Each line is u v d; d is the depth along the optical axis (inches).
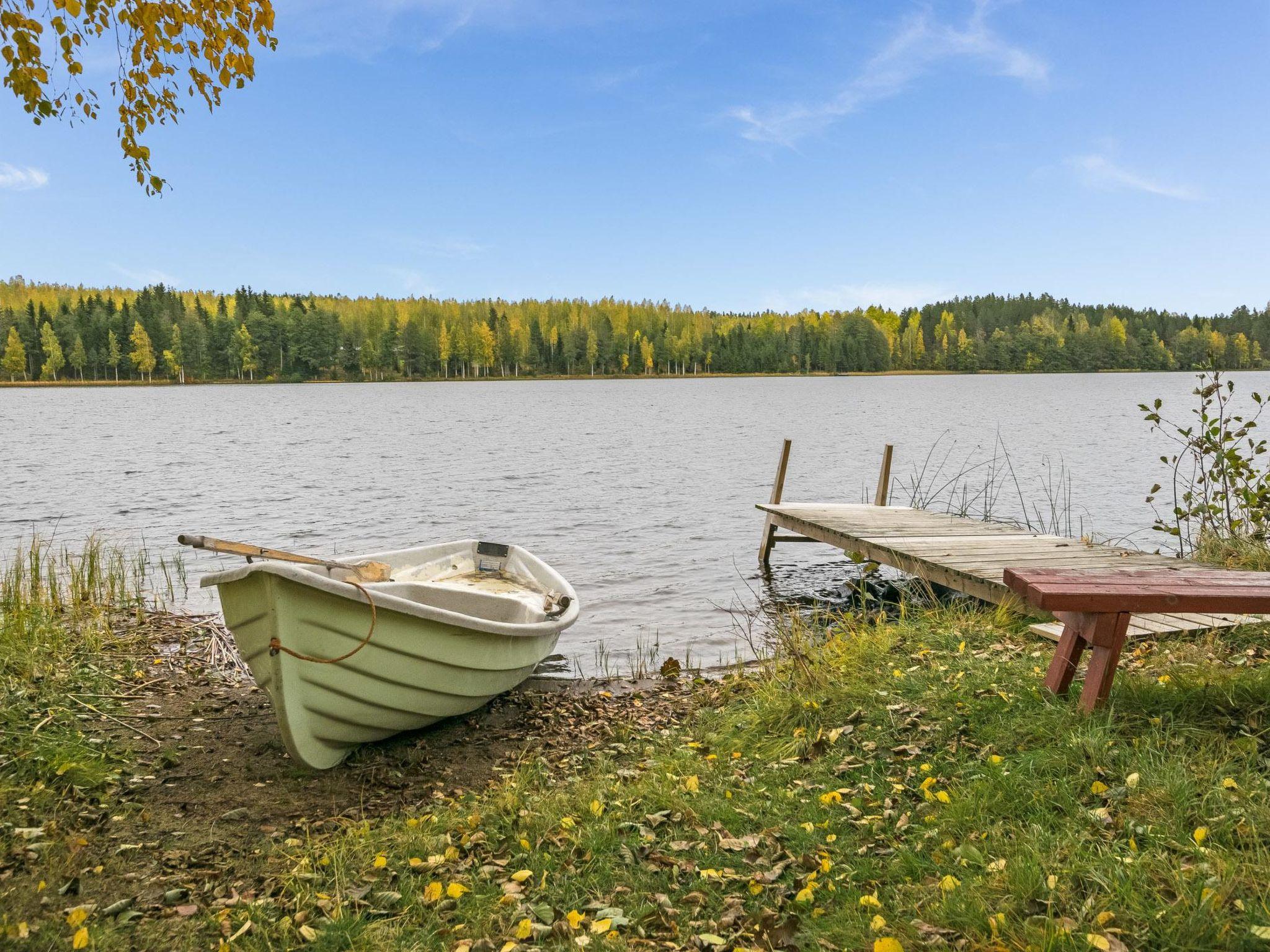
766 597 404.5
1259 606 143.8
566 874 136.7
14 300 6274.6
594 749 212.1
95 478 867.4
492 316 5866.1
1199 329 5890.8
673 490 795.4
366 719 211.9
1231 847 110.0
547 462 1032.8
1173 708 152.3
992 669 194.5
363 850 151.7
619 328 6225.4
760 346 6220.5
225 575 191.6
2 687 222.5
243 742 216.5
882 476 484.4
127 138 191.6
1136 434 1366.9
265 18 188.4
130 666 265.4
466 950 117.3
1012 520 548.7
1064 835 119.6
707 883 128.1
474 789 192.1
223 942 122.0
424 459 1076.5
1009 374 6235.2
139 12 179.5
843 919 111.4
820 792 154.2
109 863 148.3
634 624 360.5
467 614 269.3
